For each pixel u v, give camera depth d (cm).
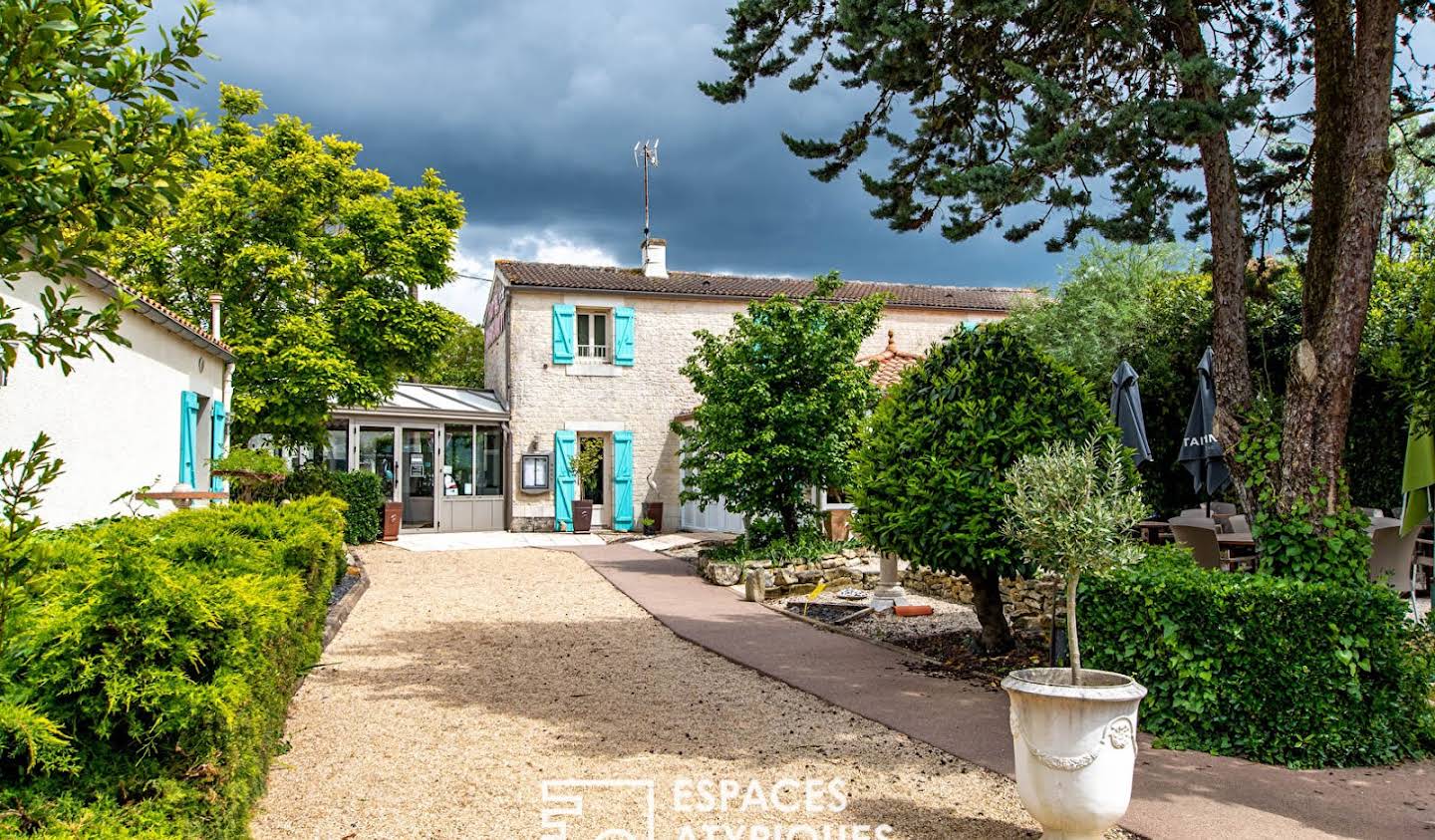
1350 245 583
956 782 485
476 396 2250
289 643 536
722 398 1389
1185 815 430
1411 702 535
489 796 463
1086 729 371
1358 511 588
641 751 539
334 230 1634
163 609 280
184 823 269
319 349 1441
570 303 2119
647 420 2155
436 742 552
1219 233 670
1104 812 371
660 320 2180
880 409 780
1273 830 412
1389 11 573
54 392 762
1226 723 534
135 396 953
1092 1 623
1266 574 571
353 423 1961
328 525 823
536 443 2080
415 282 1585
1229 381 662
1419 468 612
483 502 2095
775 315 1391
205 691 273
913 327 2298
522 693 679
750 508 1357
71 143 194
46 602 275
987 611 786
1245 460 634
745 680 724
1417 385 542
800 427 1327
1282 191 798
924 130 762
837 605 1080
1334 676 509
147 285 1357
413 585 1255
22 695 256
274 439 1557
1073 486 423
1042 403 693
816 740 560
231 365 1338
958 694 672
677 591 1212
